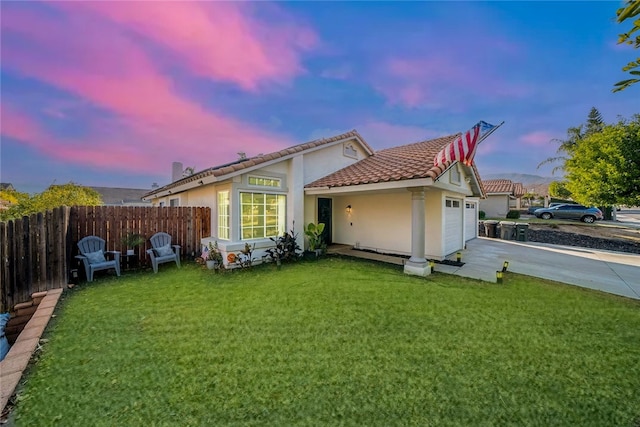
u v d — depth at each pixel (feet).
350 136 39.93
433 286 21.31
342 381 9.85
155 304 17.28
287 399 8.96
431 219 33.22
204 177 26.76
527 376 10.20
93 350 11.88
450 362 11.05
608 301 18.20
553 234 51.90
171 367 10.68
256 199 29.63
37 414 8.36
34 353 11.62
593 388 9.59
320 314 15.75
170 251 27.50
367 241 39.29
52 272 20.18
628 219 88.89
